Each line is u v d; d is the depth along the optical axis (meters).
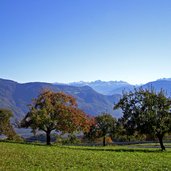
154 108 66.06
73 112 70.69
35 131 70.88
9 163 33.06
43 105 70.12
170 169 34.81
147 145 97.31
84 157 41.66
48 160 36.84
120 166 35.50
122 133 70.00
